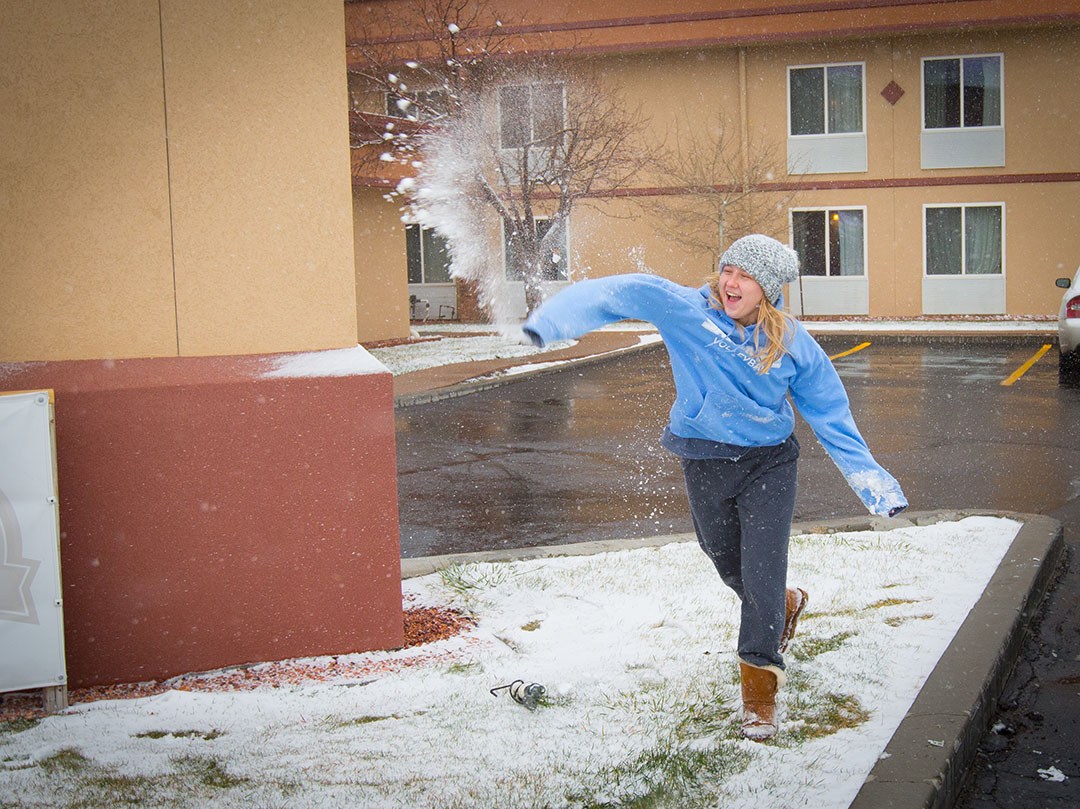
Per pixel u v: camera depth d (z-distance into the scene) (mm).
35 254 4184
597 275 27391
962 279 26109
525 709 3781
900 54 25734
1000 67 25438
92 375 4176
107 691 4164
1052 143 25375
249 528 4320
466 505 7926
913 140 25969
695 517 3805
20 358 4211
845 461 3658
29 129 4125
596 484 8578
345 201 4527
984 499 7688
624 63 26750
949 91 25750
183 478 4223
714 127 26562
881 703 3766
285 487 4344
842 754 3352
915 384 14438
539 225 27250
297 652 4430
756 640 3535
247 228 4398
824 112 26328
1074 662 4508
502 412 12961
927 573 5352
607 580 5398
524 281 24703
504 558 5973
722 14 25078
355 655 4469
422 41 24656
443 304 29312
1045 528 6172
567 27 25281
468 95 23609
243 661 4371
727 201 26094
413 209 24422
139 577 4211
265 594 4371
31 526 3875
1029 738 3826
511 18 25391
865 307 26672
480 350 20500
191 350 4379
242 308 4434
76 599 4145
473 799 3066
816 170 26453
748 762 3322
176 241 4316
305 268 4500
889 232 26344
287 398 4309
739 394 3445
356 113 20359
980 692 3789
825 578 5305
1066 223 25531
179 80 4250
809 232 26766
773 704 3537
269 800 3088
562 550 6129
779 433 3551
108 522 4156
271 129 4387
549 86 24859
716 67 26344
